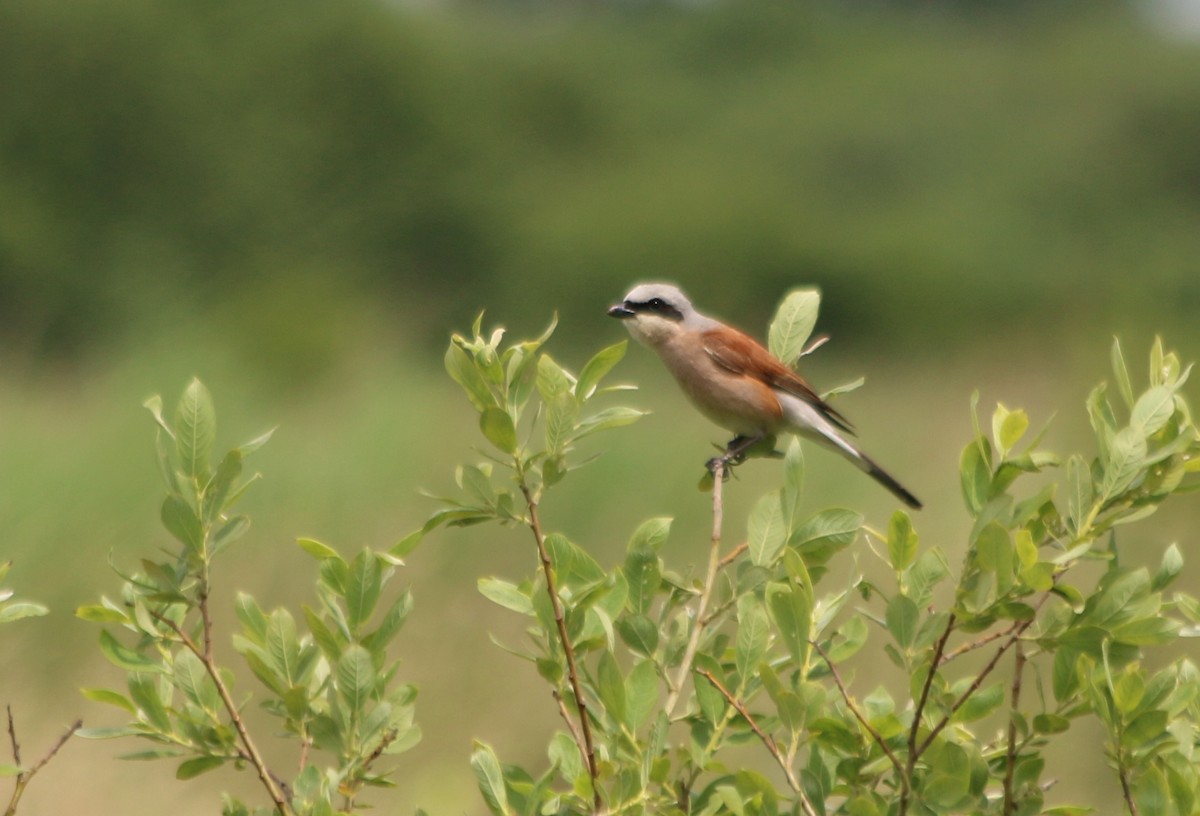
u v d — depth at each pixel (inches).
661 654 169.8
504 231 1868.8
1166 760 157.8
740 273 1940.2
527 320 1838.1
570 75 2137.1
